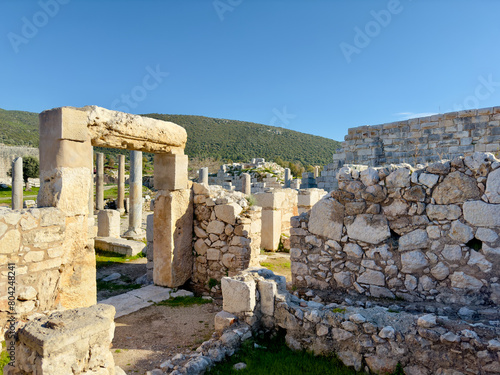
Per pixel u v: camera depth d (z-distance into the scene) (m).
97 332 3.30
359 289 5.54
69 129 5.62
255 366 4.31
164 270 8.19
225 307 5.25
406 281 5.15
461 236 4.76
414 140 14.91
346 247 5.67
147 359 4.82
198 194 8.68
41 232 5.16
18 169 18.64
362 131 16.61
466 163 4.72
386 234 5.29
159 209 8.20
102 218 14.27
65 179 5.57
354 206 5.59
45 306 5.24
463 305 4.71
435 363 3.78
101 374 3.29
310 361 4.40
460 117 13.64
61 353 2.98
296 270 6.21
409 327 4.03
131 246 11.96
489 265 4.57
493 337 3.60
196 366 4.07
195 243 8.71
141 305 7.07
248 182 20.05
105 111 6.33
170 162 8.08
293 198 14.97
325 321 4.50
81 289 5.86
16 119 92.88
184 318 6.43
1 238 4.68
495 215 4.52
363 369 4.16
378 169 5.40
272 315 5.06
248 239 7.93
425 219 5.02
